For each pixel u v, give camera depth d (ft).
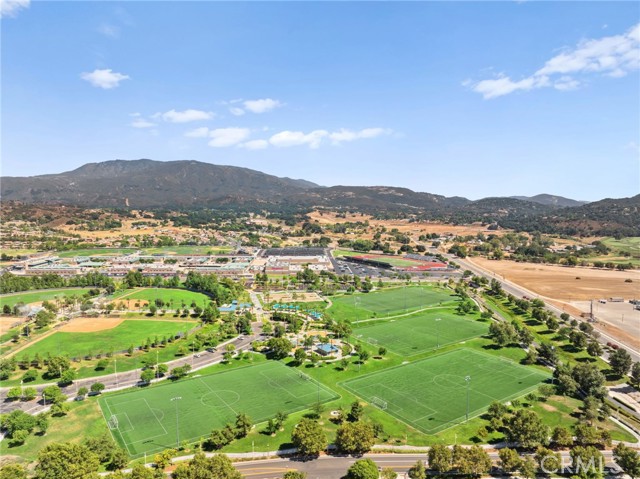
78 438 613.11
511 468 521.65
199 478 474.08
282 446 595.47
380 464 558.15
